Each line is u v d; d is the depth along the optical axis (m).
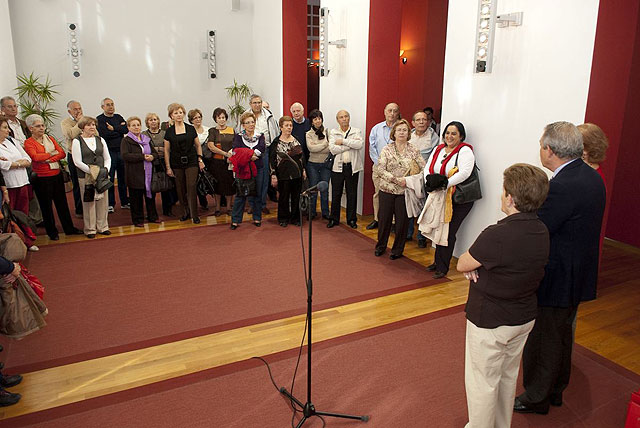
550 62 3.71
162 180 5.85
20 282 2.65
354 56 6.15
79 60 8.62
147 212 6.29
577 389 2.80
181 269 4.59
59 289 4.11
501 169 4.21
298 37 8.09
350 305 3.86
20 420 2.51
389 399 2.69
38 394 2.73
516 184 1.95
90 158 5.22
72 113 6.32
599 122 3.51
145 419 2.52
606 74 3.42
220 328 3.49
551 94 3.73
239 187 5.61
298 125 6.07
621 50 3.38
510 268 1.94
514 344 2.11
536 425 2.49
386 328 3.50
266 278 4.39
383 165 4.64
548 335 2.42
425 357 3.12
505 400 2.20
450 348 3.23
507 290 1.97
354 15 6.05
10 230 3.94
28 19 8.30
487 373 2.08
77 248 5.14
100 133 6.57
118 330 3.45
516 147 4.05
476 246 2.01
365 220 6.30
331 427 2.46
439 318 3.64
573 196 2.24
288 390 2.77
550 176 3.78
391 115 5.27
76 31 8.56
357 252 5.08
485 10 3.90
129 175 5.75
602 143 2.41
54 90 8.65
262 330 3.47
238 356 3.13
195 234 5.68
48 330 3.44
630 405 2.26
